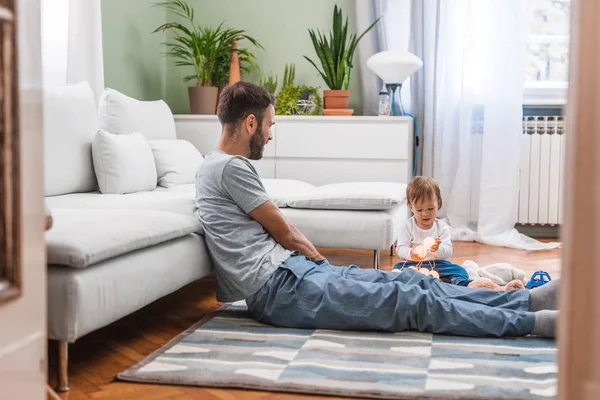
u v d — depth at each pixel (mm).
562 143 4449
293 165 4285
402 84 4520
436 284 2186
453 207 4492
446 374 1726
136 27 4430
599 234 792
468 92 4422
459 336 2064
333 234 2959
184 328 2254
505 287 2496
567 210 824
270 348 1943
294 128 4270
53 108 2873
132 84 4402
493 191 4359
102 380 1748
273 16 4773
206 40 4395
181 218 2240
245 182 2275
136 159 3156
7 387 931
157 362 1829
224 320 2264
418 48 4516
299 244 2336
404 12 4555
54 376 1761
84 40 3611
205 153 4328
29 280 983
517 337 2057
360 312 2082
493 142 4352
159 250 2062
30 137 983
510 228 4363
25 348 976
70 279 1649
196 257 2285
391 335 2070
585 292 812
